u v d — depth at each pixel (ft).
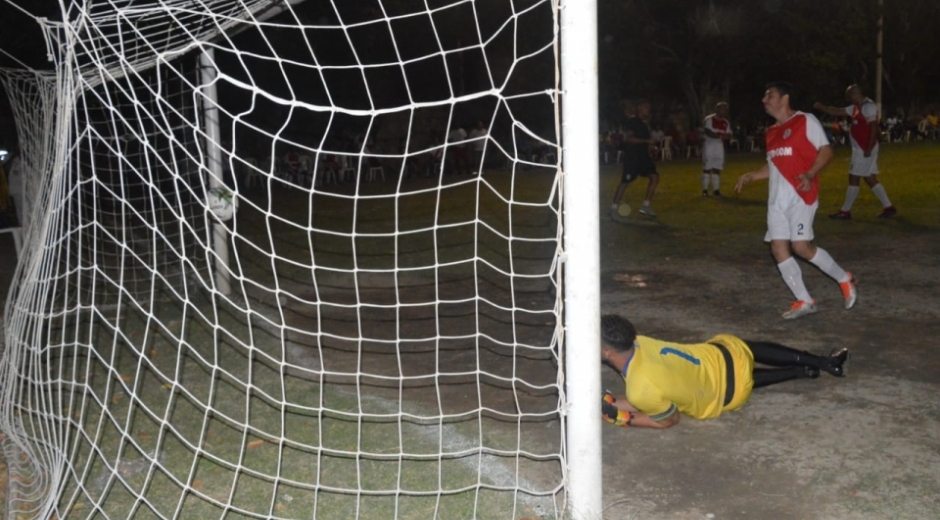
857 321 20.52
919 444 13.46
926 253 28.09
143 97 27.55
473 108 95.14
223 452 14.25
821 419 14.61
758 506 11.78
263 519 12.00
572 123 10.40
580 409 10.99
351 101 84.17
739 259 28.71
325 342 20.54
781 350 15.69
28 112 25.70
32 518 12.30
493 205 49.26
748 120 135.44
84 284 27.09
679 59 127.65
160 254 32.71
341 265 30.58
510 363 18.52
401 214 47.16
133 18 15.69
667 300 23.65
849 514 11.44
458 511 11.99
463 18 86.94
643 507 11.91
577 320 10.81
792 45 132.26
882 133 119.24
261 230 41.27
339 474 13.29
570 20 10.15
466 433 14.71
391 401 16.42
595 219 10.61
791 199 20.13
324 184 74.69
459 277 27.68
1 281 30.32
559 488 11.48
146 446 14.57
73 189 13.96
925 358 17.54
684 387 13.84
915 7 150.00
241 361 19.12
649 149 38.70
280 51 74.79
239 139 74.64
